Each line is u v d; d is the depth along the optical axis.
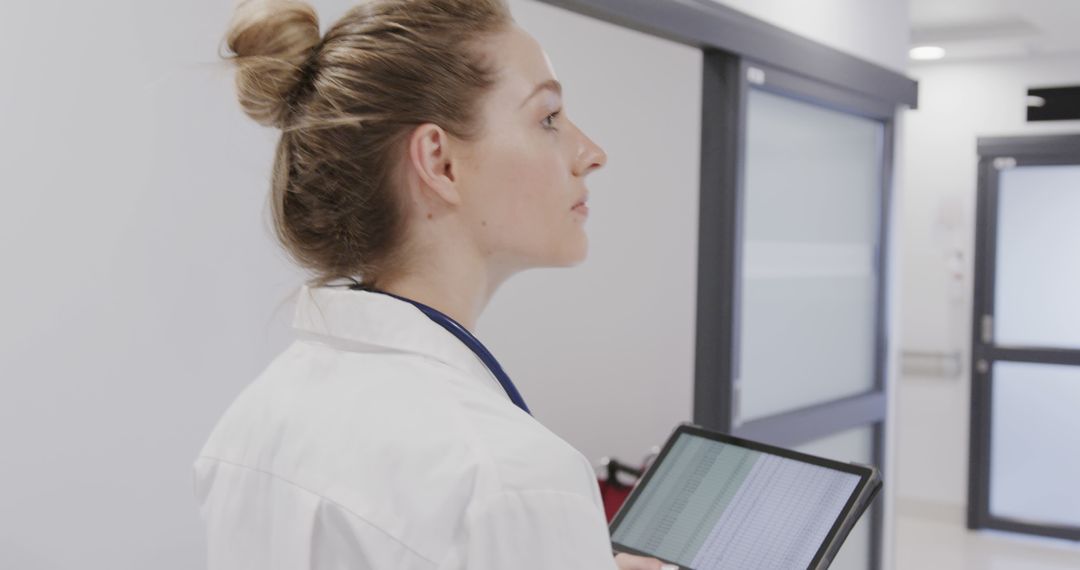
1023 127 4.51
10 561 1.26
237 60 0.69
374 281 0.66
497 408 0.57
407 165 0.63
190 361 1.39
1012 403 4.66
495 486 0.51
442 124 0.63
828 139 2.61
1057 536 4.57
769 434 2.36
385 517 0.54
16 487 1.26
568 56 3.16
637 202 3.46
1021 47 4.22
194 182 1.38
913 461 4.85
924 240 4.73
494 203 0.65
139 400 1.34
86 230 1.29
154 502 1.37
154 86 1.34
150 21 1.33
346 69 0.64
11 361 1.25
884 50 2.82
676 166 3.59
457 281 0.66
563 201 0.68
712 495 1.01
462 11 0.65
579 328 3.32
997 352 4.65
